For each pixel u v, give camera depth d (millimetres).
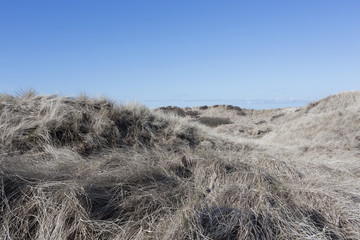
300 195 4645
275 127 17922
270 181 5129
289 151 8781
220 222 3750
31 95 7469
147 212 3971
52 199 3801
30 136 5973
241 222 3699
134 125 7348
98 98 7801
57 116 6527
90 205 3910
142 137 7094
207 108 42156
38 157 5531
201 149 6898
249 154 6863
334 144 10570
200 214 3812
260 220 3842
